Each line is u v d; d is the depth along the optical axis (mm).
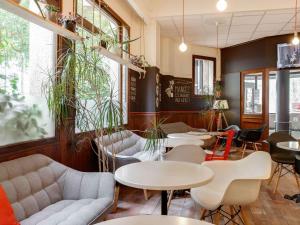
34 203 2156
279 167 4871
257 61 7914
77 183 2506
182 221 1368
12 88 2453
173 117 8000
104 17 4758
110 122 2955
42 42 2865
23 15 2107
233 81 8719
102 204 2242
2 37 2363
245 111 8359
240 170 2566
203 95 8797
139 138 5105
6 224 1626
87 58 2793
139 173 2029
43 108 2854
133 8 5504
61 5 3148
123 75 5508
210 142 6074
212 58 9062
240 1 5781
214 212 2803
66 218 1984
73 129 3193
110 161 3541
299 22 6430
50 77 2709
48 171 2473
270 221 3078
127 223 1346
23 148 2486
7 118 2373
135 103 6129
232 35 7562
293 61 7199
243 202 2141
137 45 6219
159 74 6855
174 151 3082
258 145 7594
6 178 2061
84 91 2891
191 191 2473
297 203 3635
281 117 7637
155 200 3658
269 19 6246
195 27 6875
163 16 6211
